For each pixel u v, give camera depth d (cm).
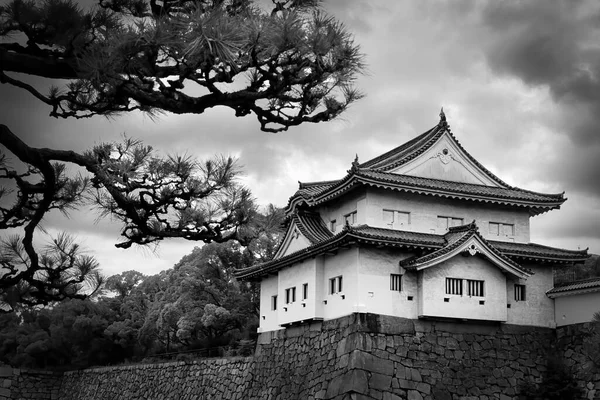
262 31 1234
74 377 7819
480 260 4316
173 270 9075
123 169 1396
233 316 6825
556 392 4194
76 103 1293
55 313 8712
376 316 4028
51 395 7925
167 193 1443
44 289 1530
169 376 6075
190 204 1462
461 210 4688
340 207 4753
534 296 4556
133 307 8931
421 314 4103
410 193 4525
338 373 4012
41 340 8562
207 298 7194
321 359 4250
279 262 4794
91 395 7288
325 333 4294
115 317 8681
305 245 4738
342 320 4141
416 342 4081
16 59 1186
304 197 4906
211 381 5469
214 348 6047
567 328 4434
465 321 4228
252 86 1333
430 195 4525
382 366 3931
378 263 4144
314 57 1298
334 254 4378
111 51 1138
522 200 4706
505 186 4941
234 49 1137
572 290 4394
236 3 1279
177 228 1473
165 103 1255
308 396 4256
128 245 1501
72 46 1176
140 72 1214
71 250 1542
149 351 7962
